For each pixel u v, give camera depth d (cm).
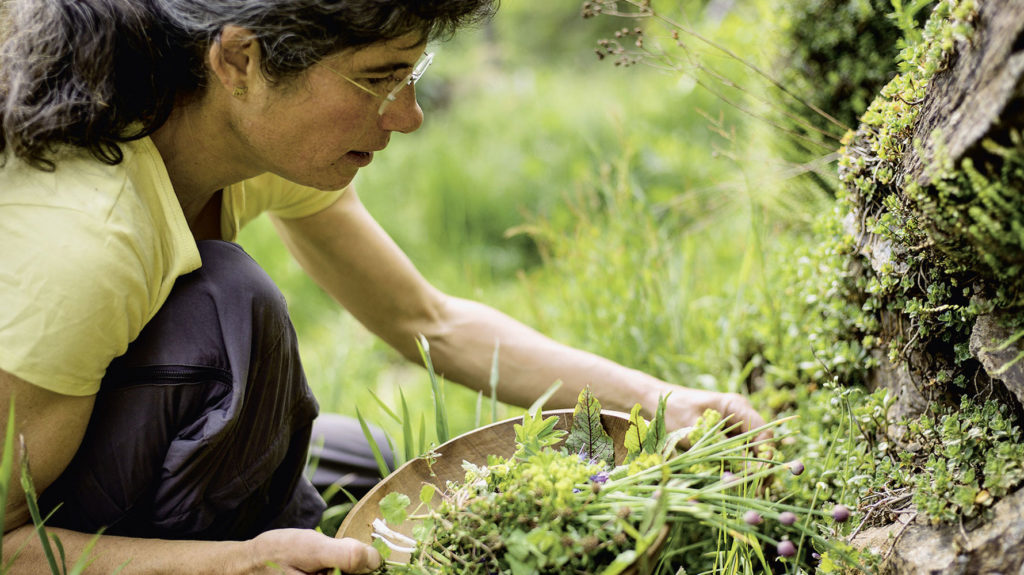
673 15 266
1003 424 107
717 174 276
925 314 117
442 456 127
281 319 125
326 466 171
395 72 110
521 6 602
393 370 274
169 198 116
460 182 352
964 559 100
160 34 108
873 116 122
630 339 208
